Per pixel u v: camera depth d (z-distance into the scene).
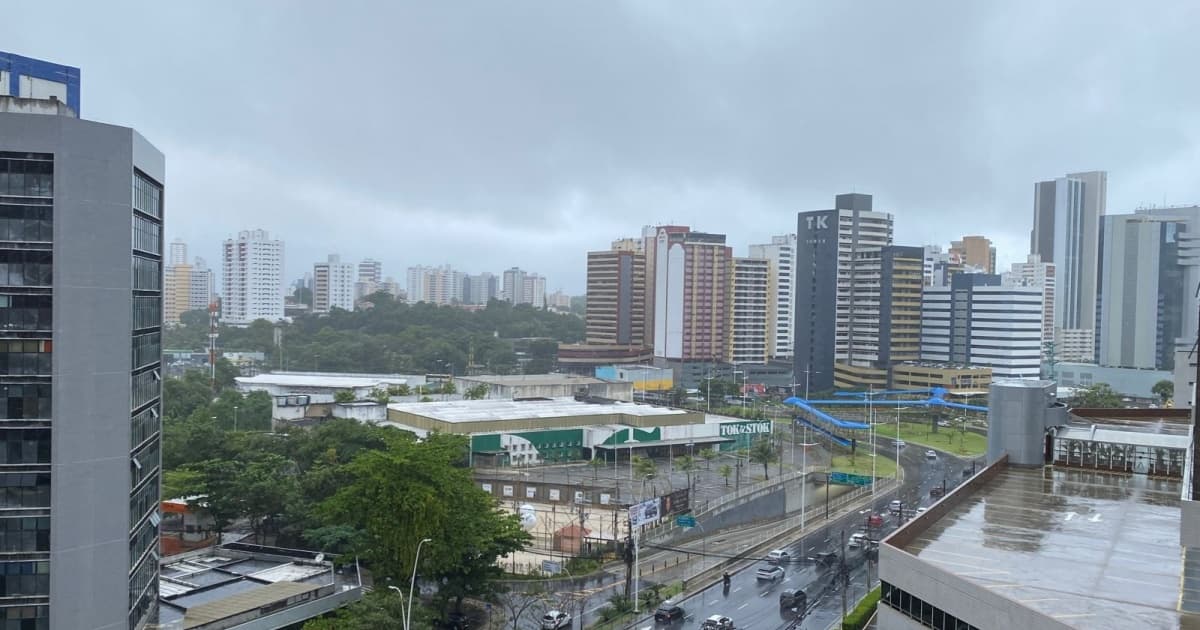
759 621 97.88
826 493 165.00
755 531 145.25
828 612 101.56
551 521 142.88
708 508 145.12
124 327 68.06
